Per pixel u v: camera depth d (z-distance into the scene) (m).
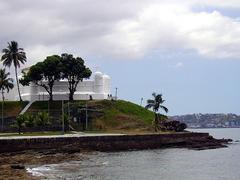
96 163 93.25
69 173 76.94
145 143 133.00
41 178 68.44
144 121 169.75
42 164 89.06
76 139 116.06
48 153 103.38
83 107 166.62
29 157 96.19
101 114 169.62
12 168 75.94
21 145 105.50
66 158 98.88
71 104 169.38
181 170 86.44
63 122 138.88
